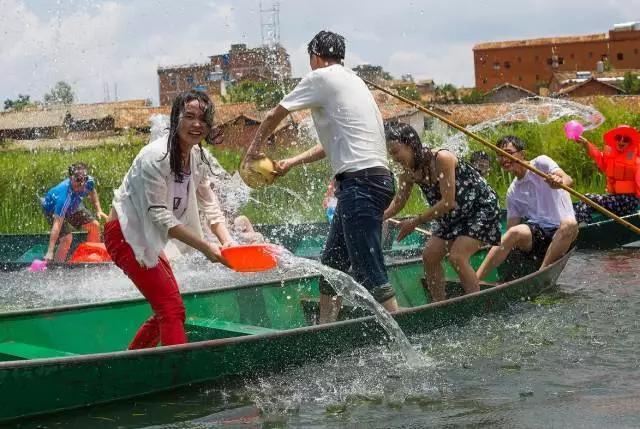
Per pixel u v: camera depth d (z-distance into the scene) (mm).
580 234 9836
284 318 6070
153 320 4605
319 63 5449
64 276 8469
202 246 4309
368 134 5207
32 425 3553
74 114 38906
